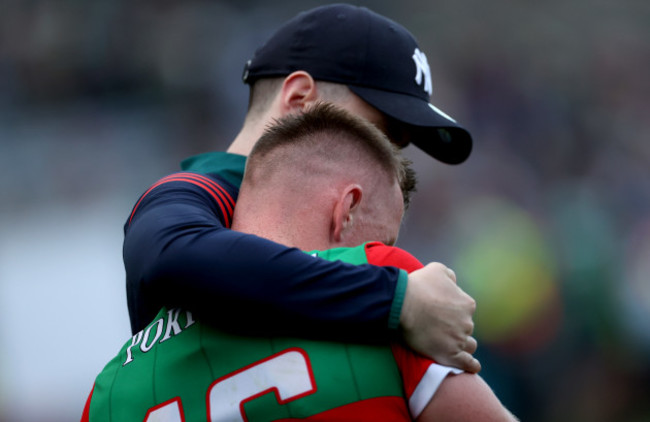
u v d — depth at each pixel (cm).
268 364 468
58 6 3959
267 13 4219
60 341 2002
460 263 2489
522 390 2233
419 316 468
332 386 457
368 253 499
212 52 3991
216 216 598
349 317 462
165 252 493
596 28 4975
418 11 4884
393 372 468
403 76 728
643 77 4866
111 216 2664
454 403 465
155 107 3741
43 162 2964
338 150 520
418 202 3145
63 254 2175
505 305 2288
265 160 527
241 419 465
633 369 2403
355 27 730
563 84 4697
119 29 3978
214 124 3762
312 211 512
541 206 3372
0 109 3581
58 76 3806
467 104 4403
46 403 1938
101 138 3322
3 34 3878
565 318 2384
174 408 481
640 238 3192
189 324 498
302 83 725
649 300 2691
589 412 2289
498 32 4828
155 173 3259
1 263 2128
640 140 4447
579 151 4247
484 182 3388
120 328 2080
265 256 474
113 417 502
